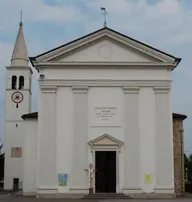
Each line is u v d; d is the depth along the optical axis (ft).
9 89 230.89
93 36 122.72
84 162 118.73
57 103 121.08
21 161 222.07
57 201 104.01
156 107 121.29
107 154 121.29
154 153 119.55
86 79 121.80
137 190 117.60
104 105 121.19
